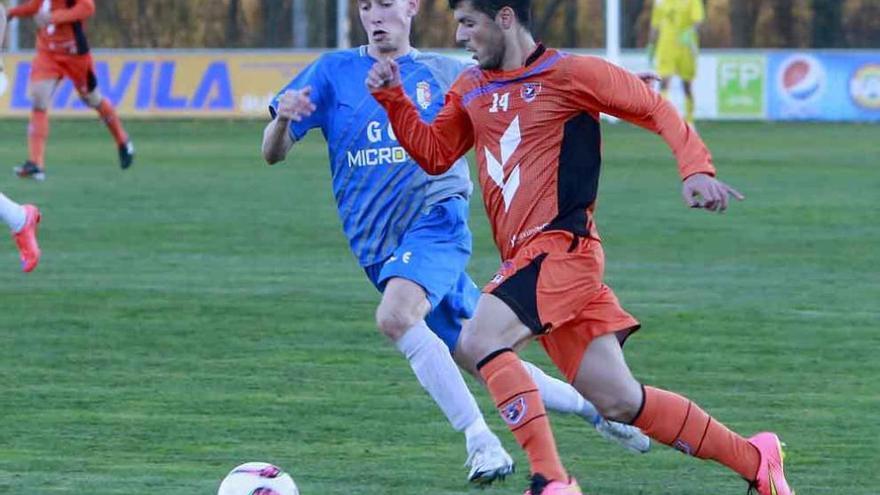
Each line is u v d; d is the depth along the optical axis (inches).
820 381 940.0
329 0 3750.0
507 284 608.1
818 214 1785.2
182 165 2374.5
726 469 737.6
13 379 932.6
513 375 599.2
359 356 1010.7
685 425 624.7
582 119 620.4
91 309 1178.0
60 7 2027.6
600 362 619.8
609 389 620.4
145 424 817.5
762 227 1674.5
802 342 1063.0
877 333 1095.6
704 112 3253.0
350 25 3764.8
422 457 751.7
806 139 2827.3
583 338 621.6
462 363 726.5
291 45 3799.2
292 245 1536.7
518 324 602.9
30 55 3270.2
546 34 3924.7
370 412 851.4
